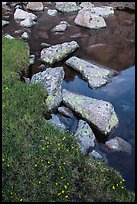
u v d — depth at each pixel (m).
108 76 19.22
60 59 20.47
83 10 26.81
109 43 23.39
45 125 14.03
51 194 11.08
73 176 11.69
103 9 28.20
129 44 23.38
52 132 13.68
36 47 22.14
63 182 11.46
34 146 12.82
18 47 20.25
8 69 17.95
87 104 15.50
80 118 15.32
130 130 14.98
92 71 18.98
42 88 16.42
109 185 11.52
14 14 26.72
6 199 10.82
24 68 19.02
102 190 11.34
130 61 21.23
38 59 20.58
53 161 12.16
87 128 14.19
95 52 22.03
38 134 13.44
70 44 21.72
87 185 11.47
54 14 27.75
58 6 28.72
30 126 13.90
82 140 13.66
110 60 21.17
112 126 14.83
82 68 19.20
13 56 19.22
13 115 14.31
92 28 25.17
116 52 22.20
